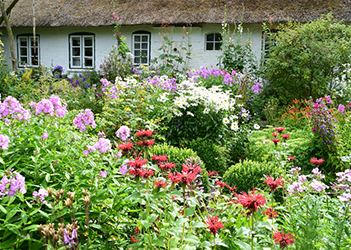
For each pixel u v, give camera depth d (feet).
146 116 17.43
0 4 44.11
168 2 45.03
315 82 28.35
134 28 46.80
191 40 44.65
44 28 51.52
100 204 7.82
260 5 40.88
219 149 16.84
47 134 8.36
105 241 7.80
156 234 7.38
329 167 15.92
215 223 6.59
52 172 7.94
